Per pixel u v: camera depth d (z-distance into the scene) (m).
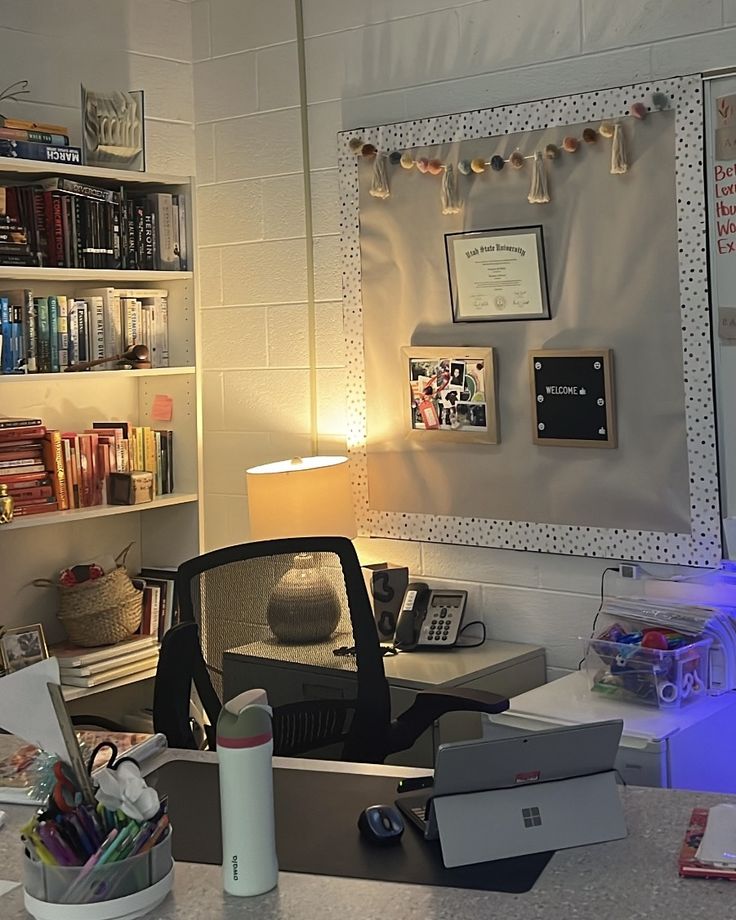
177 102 4.00
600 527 3.24
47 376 3.32
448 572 3.56
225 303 4.02
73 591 3.52
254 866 1.57
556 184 3.23
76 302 3.50
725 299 2.99
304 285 3.81
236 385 4.02
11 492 3.35
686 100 3.00
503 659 3.25
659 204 3.07
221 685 2.57
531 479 3.36
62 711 1.61
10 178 3.44
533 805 1.69
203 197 4.05
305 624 2.63
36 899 1.51
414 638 3.37
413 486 3.60
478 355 3.40
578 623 3.32
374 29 3.59
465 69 3.41
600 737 1.71
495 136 3.33
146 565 3.92
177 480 3.82
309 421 3.84
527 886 1.56
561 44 3.22
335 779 2.00
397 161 3.53
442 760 1.64
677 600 2.98
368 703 2.62
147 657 3.62
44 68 3.63
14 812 1.91
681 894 1.52
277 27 3.80
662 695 2.65
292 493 3.41
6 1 3.52
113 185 3.65
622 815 1.71
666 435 3.11
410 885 1.58
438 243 3.47
